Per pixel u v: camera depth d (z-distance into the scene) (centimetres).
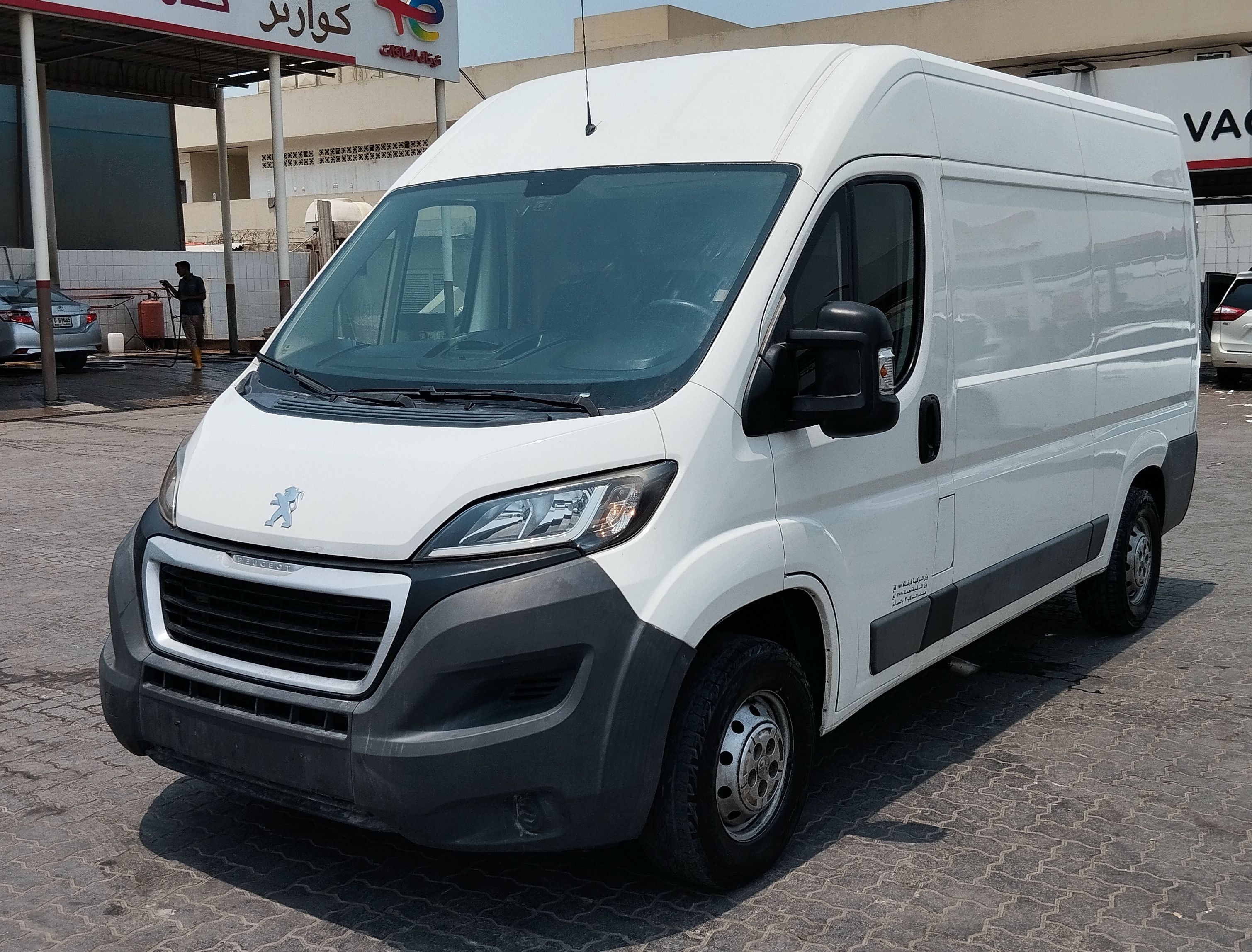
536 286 409
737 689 369
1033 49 3247
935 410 453
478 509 337
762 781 386
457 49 2242
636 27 4350
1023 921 367
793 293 389
